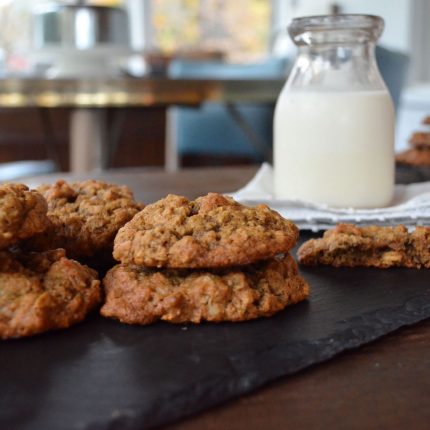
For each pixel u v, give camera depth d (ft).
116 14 4.17
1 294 1.09
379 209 1.61
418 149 1.98
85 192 1.39
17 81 3.27
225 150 5.56
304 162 1.69
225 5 7.45
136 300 1.11
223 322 1.11
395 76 3.85
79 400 0.89
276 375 0.95
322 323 1.11
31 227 1.13
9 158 5.07
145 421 0.84
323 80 1.71
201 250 1.12
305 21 1.66
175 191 1.98
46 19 4.12
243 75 5.56
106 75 3.81
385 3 5.54
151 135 5.50
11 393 0.91
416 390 0.92
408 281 1.27
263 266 1.17
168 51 6.92
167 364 0.99
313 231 1.58
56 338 1.07
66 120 5.10
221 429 0.83
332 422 0.84
